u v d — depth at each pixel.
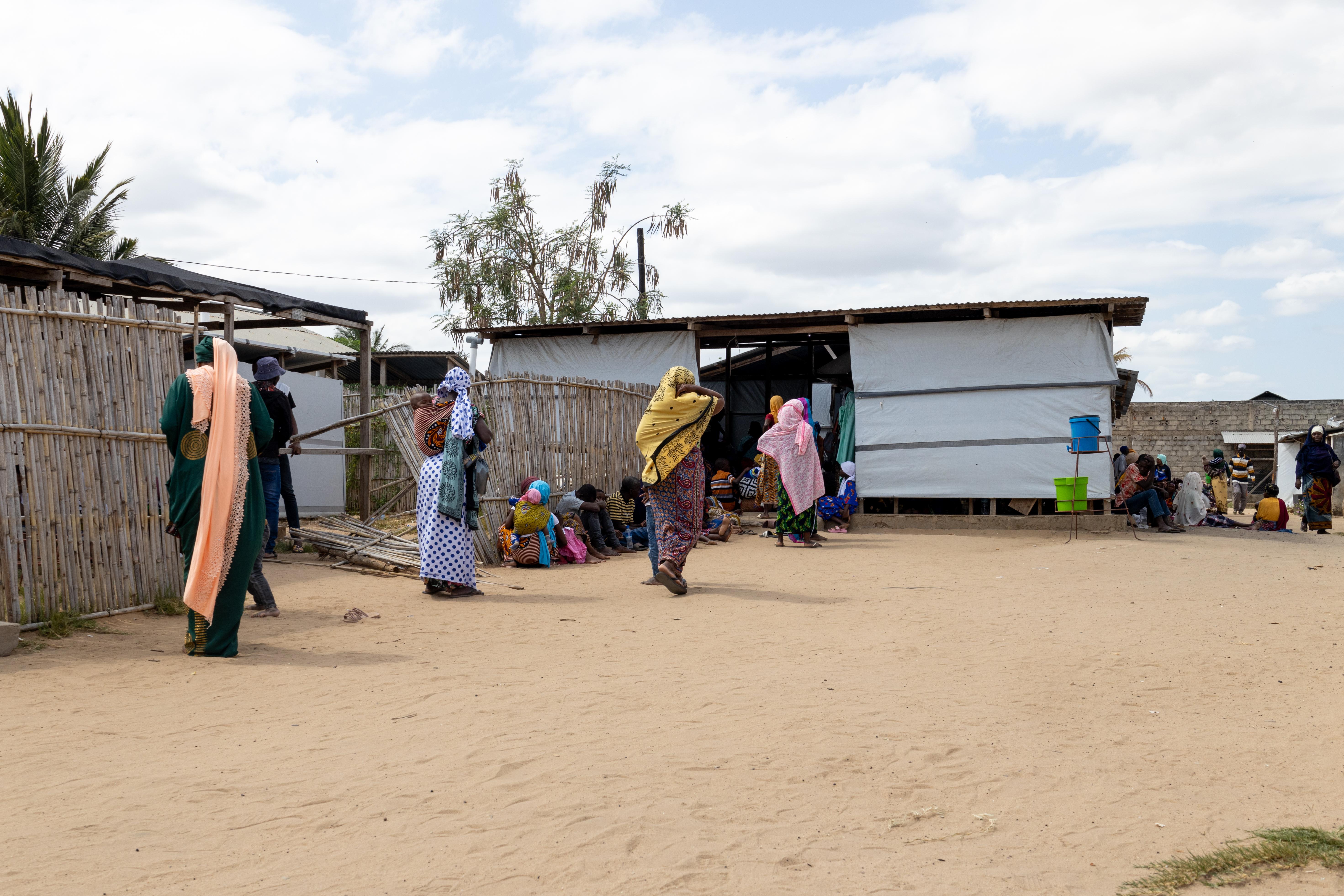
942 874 3.08
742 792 3.79
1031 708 5.02
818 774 4.00
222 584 6.18
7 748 4.24
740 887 2.98
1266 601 8.51
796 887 2.99
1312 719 4.78
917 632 7.13
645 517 13.84
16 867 3.04
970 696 5.26
